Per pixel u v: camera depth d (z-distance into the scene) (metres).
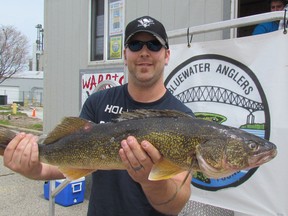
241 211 1.37
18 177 3.54
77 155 1.02
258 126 1.34
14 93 24.41
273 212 1.29
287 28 1.29
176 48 1.57
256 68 1.36
